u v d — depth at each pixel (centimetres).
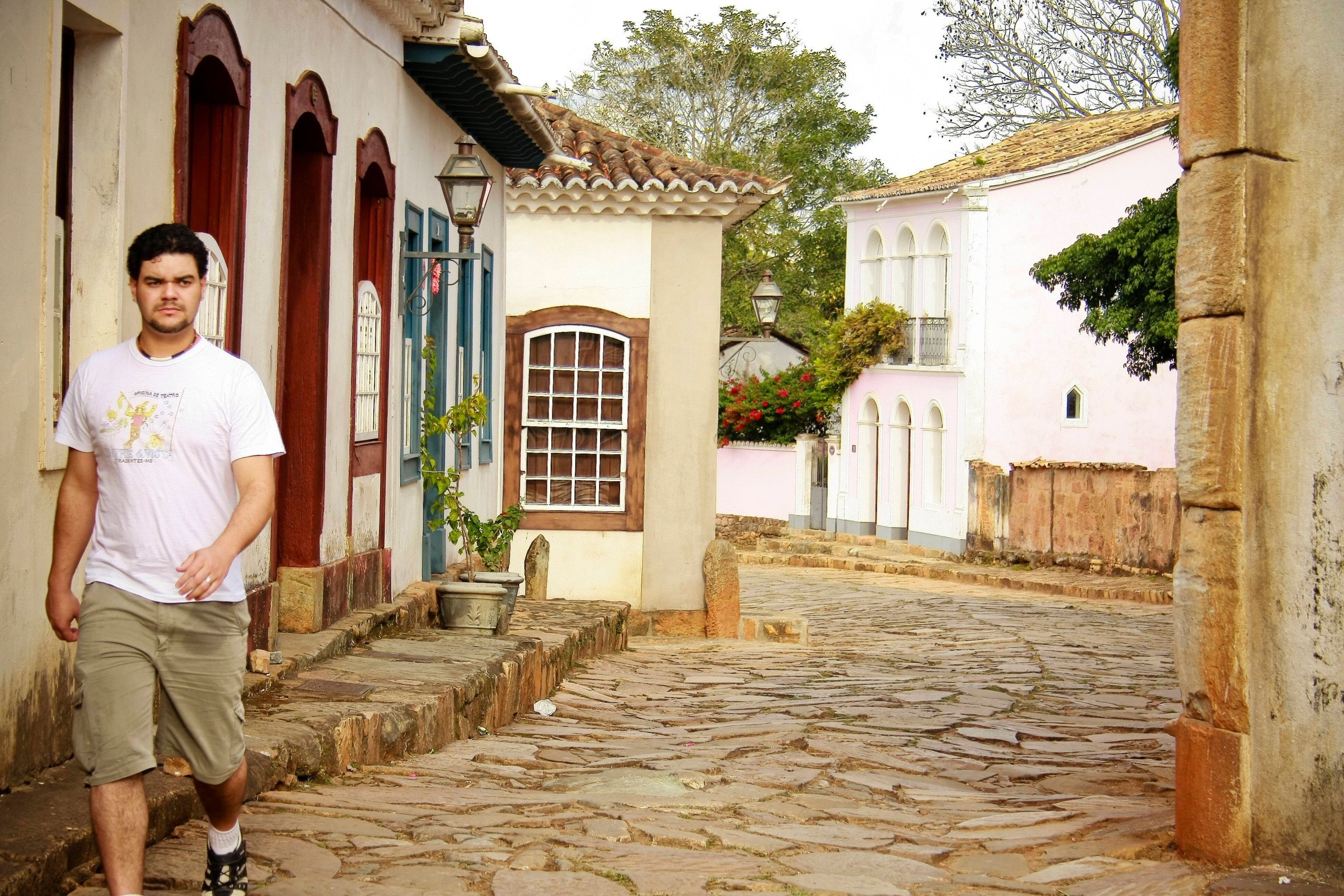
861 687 1211
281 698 737
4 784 491
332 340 923
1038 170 3372
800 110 4709
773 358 4641
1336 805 493
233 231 741
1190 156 530
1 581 486
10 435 490
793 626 1717
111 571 400
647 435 1723
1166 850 546
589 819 604
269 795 593
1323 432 495
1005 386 3397
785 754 832
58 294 546
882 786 738
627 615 1534
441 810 605
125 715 395
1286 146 508
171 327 400
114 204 570
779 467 4050
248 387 407
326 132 900
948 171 3747
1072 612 2289
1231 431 516
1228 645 517
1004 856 556
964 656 1535
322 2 896
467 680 850
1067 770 800
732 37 4700
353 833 543
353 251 980
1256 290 514
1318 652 496
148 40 609
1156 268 2302
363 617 970
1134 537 2842
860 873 524
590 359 1720
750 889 491
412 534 1205
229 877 432
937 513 3447
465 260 1272
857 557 3431
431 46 1127
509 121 1390
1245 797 516
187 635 402
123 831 396
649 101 4700
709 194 1667
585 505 1723
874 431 3791
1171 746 903
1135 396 3359
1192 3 529
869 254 3922
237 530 392
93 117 570
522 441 1716
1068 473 3012
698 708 1065
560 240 1711
